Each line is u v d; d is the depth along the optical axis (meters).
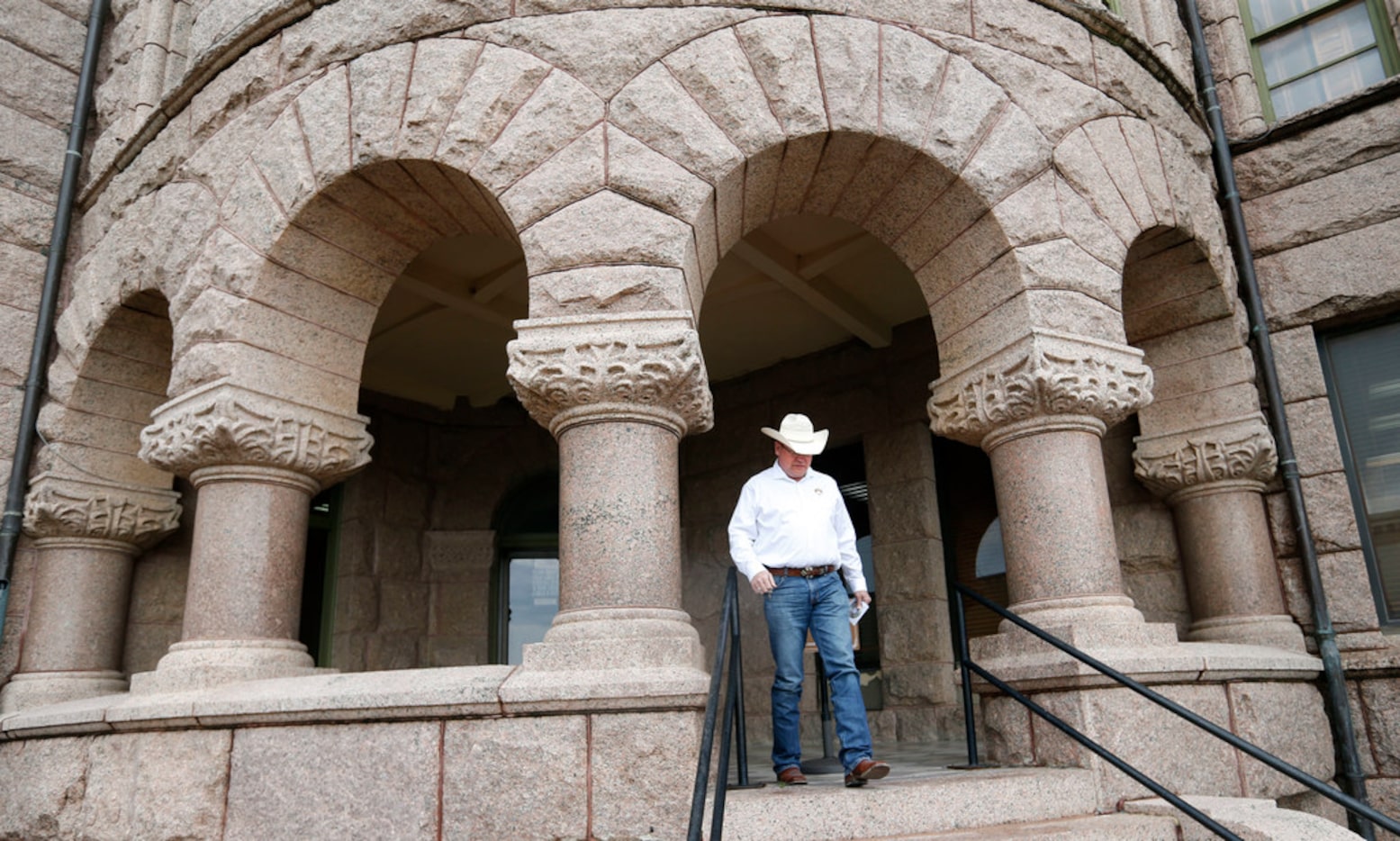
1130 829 4.38
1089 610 5.44
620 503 4.89
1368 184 7.24
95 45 8.36
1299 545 6.96
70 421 7.22
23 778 5.84
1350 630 6.75
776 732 4.87
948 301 6.31
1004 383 5.80
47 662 6.95
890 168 5.97
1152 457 7.31
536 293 5.26
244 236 6.05
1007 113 6.10
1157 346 7.50
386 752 4.63
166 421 5.96
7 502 7.11
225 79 6.58
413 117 5.70
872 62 5.84
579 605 4.78
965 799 4.48
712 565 10.11
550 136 5.51
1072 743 5.17
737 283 8.73
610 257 5.25
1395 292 6.98
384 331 9.38
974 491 9.55
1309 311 7.32
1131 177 6.52
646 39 5.66
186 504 7.87
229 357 5.82
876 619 9.34
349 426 6.20
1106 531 5.68
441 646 10.22
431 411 10.81
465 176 5.64
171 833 4.92
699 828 3.39
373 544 9.98
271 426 5.81
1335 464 7.03
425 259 8.25
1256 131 7.78
